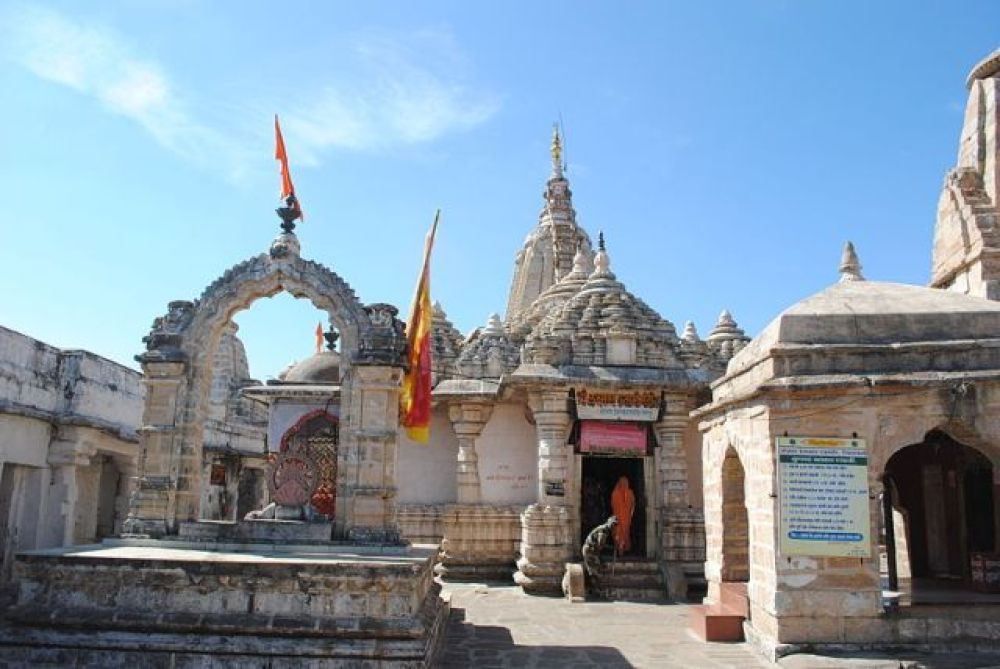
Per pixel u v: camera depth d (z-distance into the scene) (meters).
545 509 22.02
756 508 12.93
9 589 14.99
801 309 13.12
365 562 11.53
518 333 28.91
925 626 11.61
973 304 13.02
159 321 14.95
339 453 14.11
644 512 23.31
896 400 12.02
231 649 11.02
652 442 23.25
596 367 23.06
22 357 17.20
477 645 14.47
